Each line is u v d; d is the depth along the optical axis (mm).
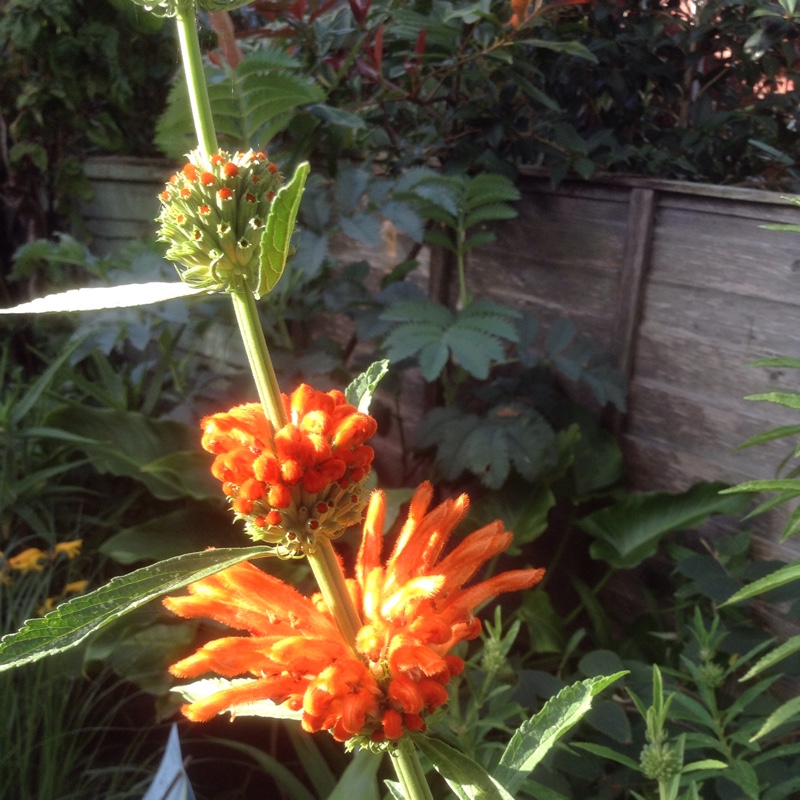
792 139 898
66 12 1196
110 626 774
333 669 288
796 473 638
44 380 917
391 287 958
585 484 894
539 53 894
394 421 1119
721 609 744
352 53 862
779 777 562
